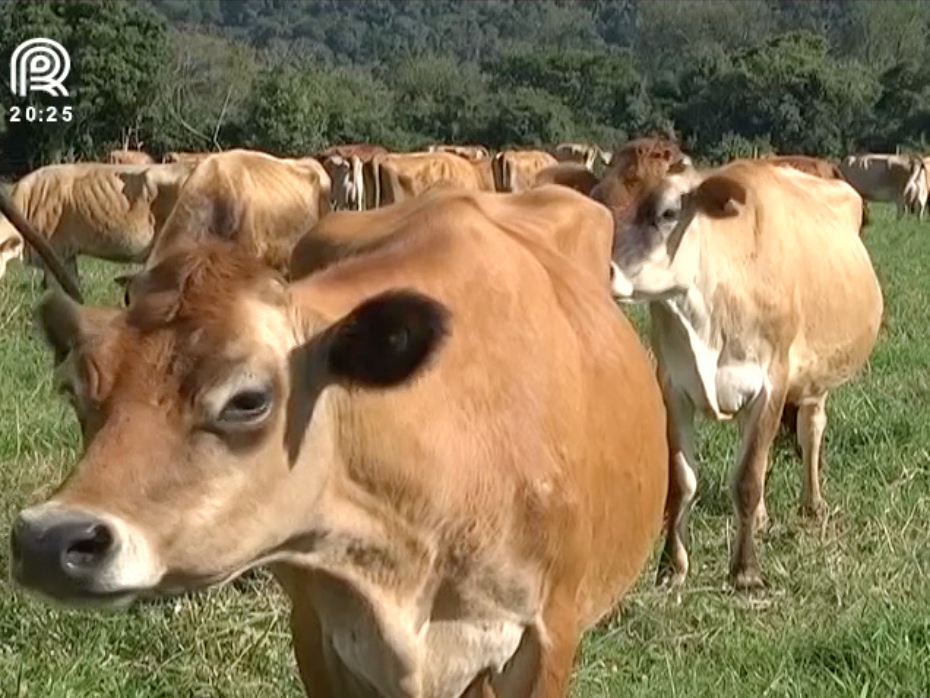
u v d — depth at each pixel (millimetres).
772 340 8156
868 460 9867
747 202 8188
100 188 17328
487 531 4316
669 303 7898
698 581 7840
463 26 166750
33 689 5883
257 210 7320
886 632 6629
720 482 9312
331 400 3977
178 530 3578
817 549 8203
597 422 4816
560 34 162625
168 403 3602
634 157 8070
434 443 4191
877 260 23750
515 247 4859
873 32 115625
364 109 62469
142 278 3795
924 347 14102
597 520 4812
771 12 138250
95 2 54094
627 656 6629
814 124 68188
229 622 6516
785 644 6688
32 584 3439
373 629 4266
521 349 4523
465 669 4426
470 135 69625
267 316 3773
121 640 6453
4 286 18156
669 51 122062
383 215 5254
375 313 3701
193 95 60344
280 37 167000
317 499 3977
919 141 67875
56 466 8984
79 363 3652
